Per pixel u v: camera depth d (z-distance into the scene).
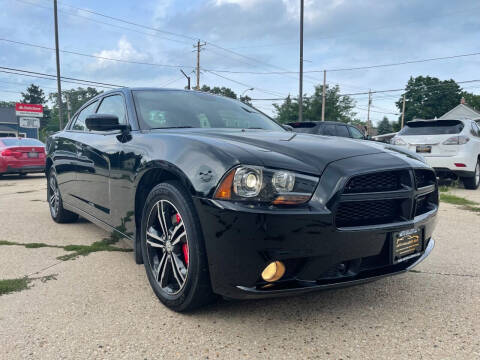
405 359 1.84
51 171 4.65
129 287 2.66
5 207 5.72
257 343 1.97
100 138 3.30
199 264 2.06
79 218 4.91
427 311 2.35
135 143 2.71
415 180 2.24
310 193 1.95
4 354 1.85
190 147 2.22
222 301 2.44
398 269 2.27
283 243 1.88
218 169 2.00
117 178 2.88
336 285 2.03
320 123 10.64
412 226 2.20
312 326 2.15
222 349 1.91
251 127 3.33
